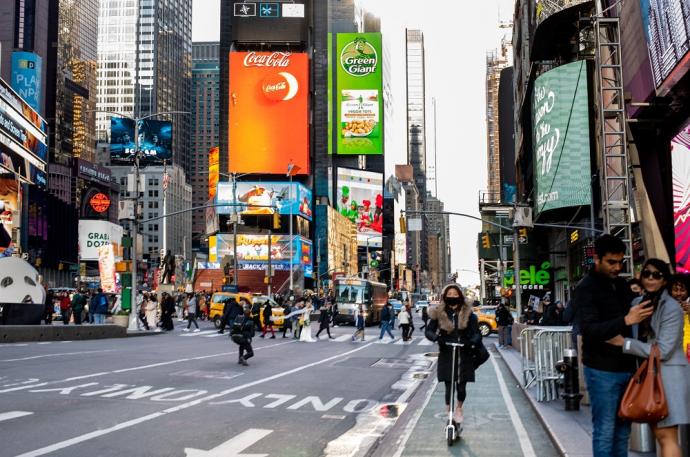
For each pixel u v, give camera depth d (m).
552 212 41.44
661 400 5.27
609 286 5.75
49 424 9.95
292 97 155.75
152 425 10.16
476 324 9.72
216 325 43.97
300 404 12.86
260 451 8.62
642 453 8.06
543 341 13.02
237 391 14.42
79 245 166.88
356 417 11.58
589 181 38.47
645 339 5.64
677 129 25.44
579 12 38.44
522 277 57.66
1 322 30.75
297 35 161.75
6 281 31.67
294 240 134.00
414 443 9.23
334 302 52.38
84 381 15.10
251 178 156.00
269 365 20.56
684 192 22.52
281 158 154.38
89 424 10.05
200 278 93.25
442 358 9.80
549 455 8.38
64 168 197.88
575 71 39.47
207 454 8.34
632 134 27.36
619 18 25.88
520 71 66.94
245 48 163.25
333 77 191.12
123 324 38.22
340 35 188.00
